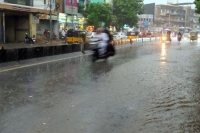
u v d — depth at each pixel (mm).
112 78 9094
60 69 10812
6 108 5480
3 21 27000
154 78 9250
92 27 43125
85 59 14852
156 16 91625
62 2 39156
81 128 4434
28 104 5785
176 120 4945
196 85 8219
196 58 16609
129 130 4387
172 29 92312
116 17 52688
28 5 30453
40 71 10195
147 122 4797
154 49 24219
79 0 45750
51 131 4293
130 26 57812
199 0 27328
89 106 5715
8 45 24766
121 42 29250
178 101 6301
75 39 27547
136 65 12641
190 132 4359
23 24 31203
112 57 16203
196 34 47344
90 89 7340
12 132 4234
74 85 7805
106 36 14352
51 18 34781
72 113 5219
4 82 8023
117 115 5145
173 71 10992
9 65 11383
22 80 8367
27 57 12750
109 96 6609
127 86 7828
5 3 26422
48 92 6891
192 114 5328
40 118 4906
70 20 41219
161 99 6445
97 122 4730
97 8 44719
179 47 27938
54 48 15023
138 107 5719
